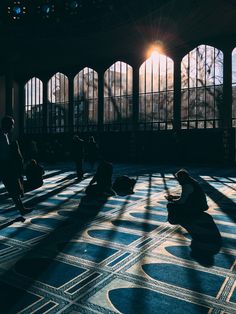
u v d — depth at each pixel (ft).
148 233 14.01
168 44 64.59
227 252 11.53
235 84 59.98
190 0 45.68
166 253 11.42
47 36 61.62
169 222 16.01
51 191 26.04
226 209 19.34
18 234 13.84
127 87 72.59
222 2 45.60
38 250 11.74
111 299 7.98
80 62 76.95
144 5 50.90
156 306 7.64
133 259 10.81
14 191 15.55
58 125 82.02
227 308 7.55
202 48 63.16
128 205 20.42
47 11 59.11
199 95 64.08
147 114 70.33
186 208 17.04
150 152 69.26
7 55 70.59
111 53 70.38
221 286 8.75
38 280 9.12
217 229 14.70
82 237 13.39
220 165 60.03
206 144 62.54
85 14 57.57
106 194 23.57
